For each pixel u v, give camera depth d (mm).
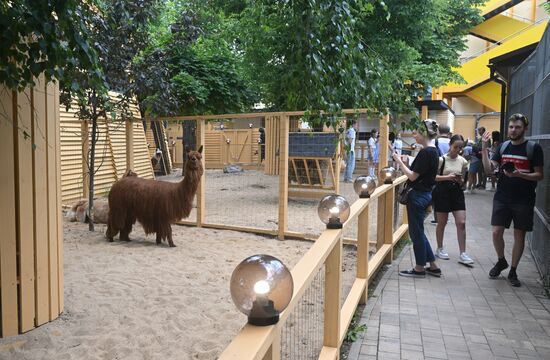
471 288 5488
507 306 4914
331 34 3781
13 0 2979
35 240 4141
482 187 15961
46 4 2904
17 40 3025
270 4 4277
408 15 11695
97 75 3561
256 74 11938
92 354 3744
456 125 29062
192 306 4789
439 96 27625
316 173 10703
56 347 3844
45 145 4238
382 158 7309
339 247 3225
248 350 1456
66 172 10461
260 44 10625
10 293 3967
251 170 10555
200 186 8867
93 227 8367
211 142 10836
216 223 9055
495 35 27656
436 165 5789
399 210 7973
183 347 3904
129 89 8008
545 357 3775
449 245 7691
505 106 12961
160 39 11500
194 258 6641
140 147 14023
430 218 10203
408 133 12070
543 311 4777
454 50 17500
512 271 5629
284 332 4039
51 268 4324
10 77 3197
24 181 4012
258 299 1631
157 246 7301
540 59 6863
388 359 3713
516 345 3990
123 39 7684
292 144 10391
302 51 3881
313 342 3830
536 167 5445
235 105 14383
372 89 4145
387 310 4773
